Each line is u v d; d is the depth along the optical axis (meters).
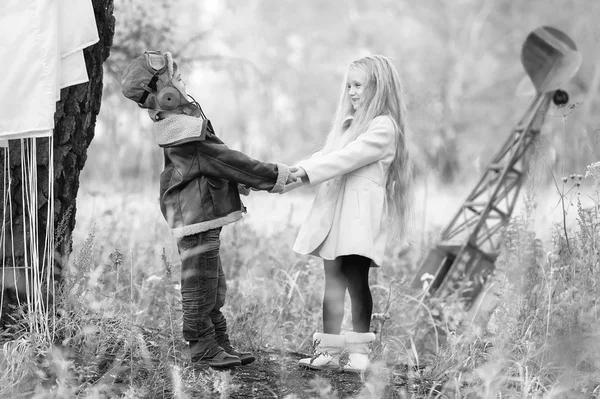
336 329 5.14
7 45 4.25
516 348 4.81
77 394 4.06
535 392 4.30
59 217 5.07
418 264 8.60
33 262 4.68
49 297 4.87
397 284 6.71
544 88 8.07
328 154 5.03
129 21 8.07
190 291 4.56
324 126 28.25
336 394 4.36
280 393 4.38
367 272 5.11
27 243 4.84
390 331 6.36
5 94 4.24
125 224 8.44
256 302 6.24
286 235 8.72
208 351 4.62
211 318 4.87
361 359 4.95
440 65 26.98
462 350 5.19
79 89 5.07
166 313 5.22
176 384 3.94
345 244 5.00
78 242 8.21
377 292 6.92
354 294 5.07
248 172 4.58
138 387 4.15
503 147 8.34
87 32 4.50
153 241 7.72
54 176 4.99
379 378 4.25
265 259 7.88
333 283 5.14
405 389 4.57
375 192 5.11
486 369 4.27
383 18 28.55
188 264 4.55
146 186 9.99
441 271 8.12
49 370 4.25
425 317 6.89
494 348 4.77
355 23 28.86
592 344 4.35
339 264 5.15
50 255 4.80
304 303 6.73
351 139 5.24
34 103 4.27
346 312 6.70
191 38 8.72
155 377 4.18
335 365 4.99
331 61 29.38
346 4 29.59
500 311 5.13
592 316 4.58
